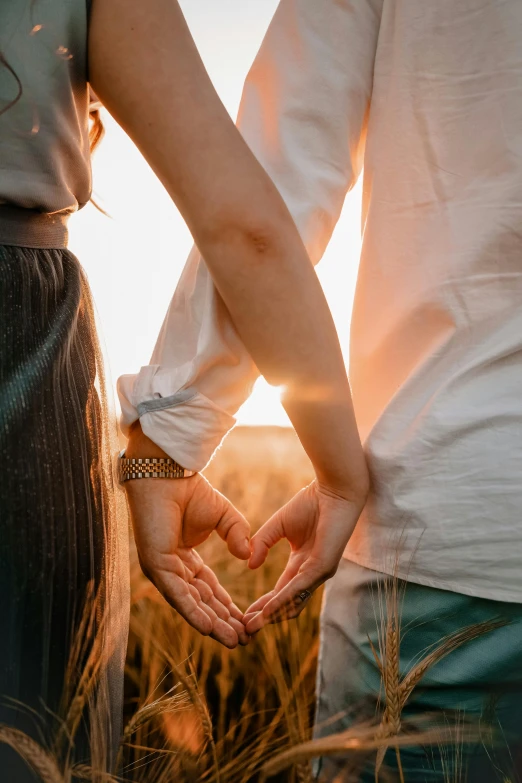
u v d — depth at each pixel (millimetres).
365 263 1202
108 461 1096
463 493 1024
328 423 1100
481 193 1070
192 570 1266
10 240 900
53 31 875
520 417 1008
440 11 1108
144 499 1187
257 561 1282
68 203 958
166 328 1244
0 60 846
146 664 1824
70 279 1006
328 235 1275
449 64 1104
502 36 1057
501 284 1049
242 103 1300
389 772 1086
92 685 922
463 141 1092
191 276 1235
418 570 1062
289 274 1037
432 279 1099
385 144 1170
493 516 1007
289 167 1225
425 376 1100
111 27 923
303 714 1083
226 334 1134
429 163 1120
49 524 851
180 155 977
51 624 856
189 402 1150
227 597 1275
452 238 1087
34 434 846
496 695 1034
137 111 963
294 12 1243
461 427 1026
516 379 1027
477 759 1026
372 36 1214
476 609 1036
